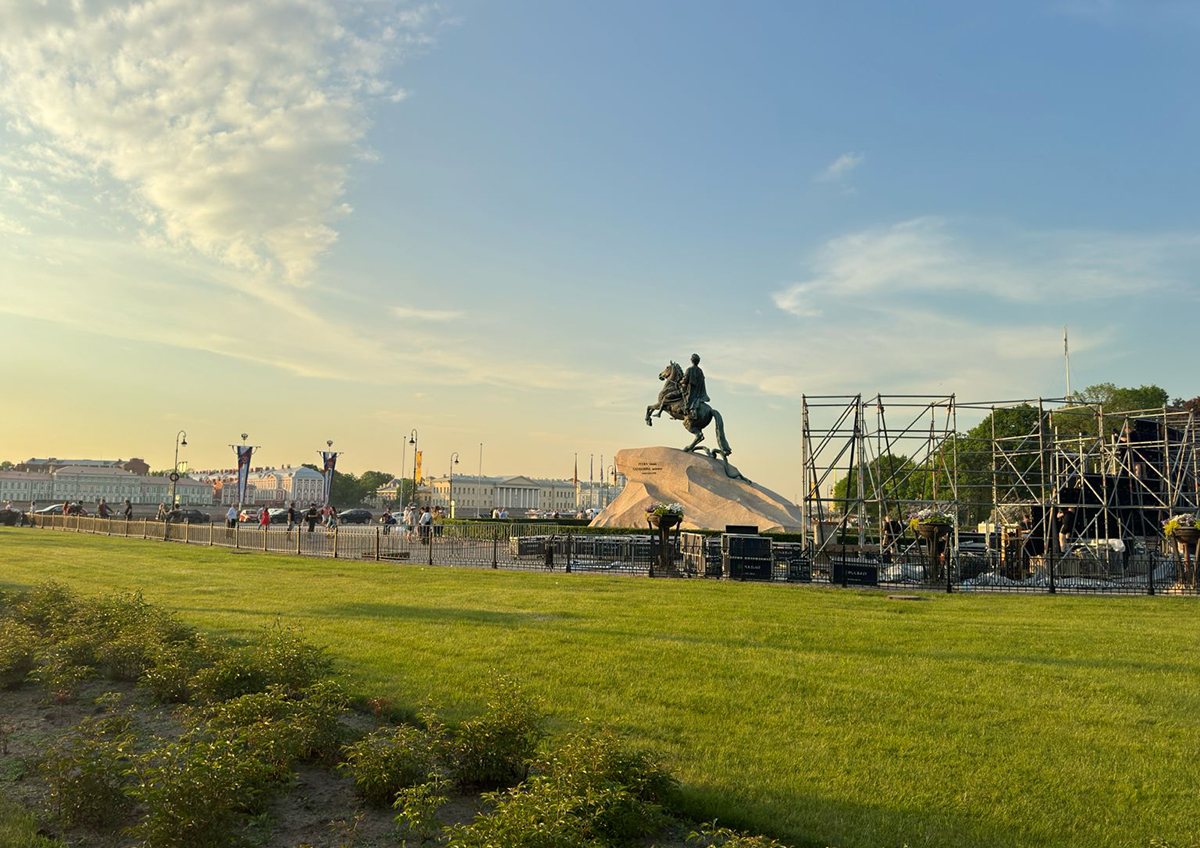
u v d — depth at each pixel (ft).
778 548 105.29
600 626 54.75
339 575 90.74
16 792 26.11
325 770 28.50
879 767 27.71
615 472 215.51
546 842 18.51
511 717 26.96
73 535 165.48
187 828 21.06
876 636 52.44
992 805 24.63
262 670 33.99
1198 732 31.71
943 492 172.76
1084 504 114.62
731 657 44.78
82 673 37.14
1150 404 280.72
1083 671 42.01
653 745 29.68
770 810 24.07
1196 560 87.71
